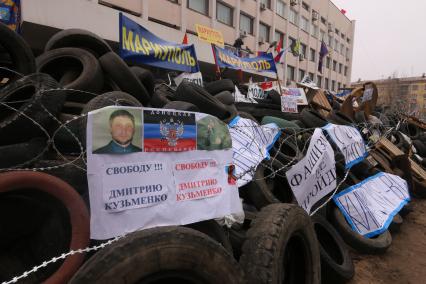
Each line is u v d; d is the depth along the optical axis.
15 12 10.78
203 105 5.24
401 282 4.20
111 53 4.86
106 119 2.00
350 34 59.69
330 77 51.28
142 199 2.15
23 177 1.93
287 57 35.81
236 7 27.25
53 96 3.15
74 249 1.98
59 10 13.27
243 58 11.73
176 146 2.36
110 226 2.01
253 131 4.80
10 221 2.04
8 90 3.14
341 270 3.87
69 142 3.16
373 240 4.94
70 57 4.81
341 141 5.85
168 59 8.01
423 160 10.18
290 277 3.33
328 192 4.91
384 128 10.00
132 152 2.12
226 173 2.74
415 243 5.46
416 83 81.00
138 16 18.55
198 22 23.36
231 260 2.20
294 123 6.82
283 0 34.94
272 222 2.87
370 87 10.61
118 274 1.77
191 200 2.44
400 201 6.06
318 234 4.52
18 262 2.15
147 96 5.07
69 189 2.08
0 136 2.85
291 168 4.25
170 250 1.93
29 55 3.70
